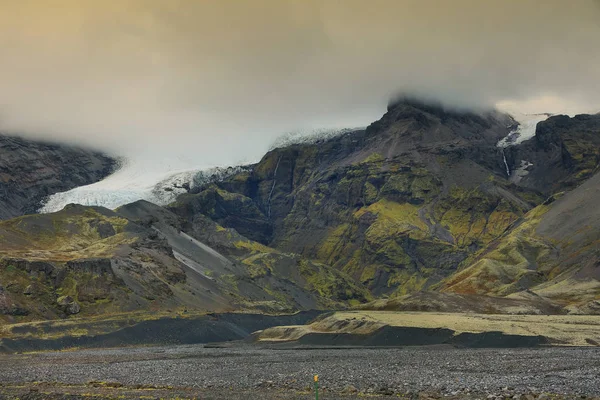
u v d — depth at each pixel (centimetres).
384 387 9544
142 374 13000
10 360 17338
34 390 10481
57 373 13575
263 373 12625
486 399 8238
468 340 18850
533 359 13425
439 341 19438
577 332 18875
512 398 8219
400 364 13412
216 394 9625
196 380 11669
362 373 11875
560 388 9075
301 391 9656
